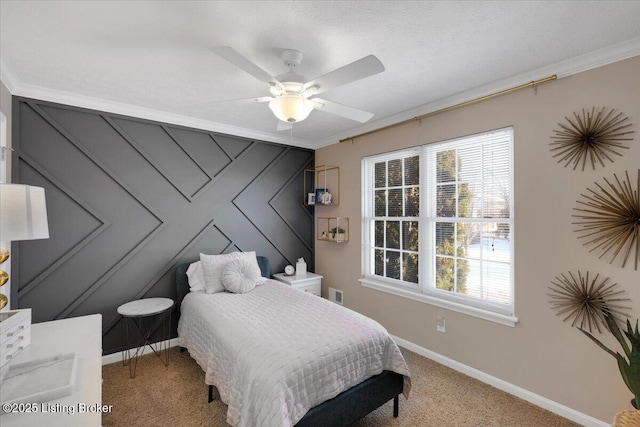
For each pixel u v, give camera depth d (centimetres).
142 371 269
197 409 217
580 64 201
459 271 279
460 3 149
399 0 147
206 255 323
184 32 172
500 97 244
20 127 246
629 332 158
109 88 250
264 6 150
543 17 160
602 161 194
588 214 200
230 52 149
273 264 404
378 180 356
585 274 201
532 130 226
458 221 277
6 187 138
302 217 434
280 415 144
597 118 196
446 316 282
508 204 245
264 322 215
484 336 254
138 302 281
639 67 181
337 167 401
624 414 147
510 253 243
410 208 320
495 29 171
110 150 288
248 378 165
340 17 160
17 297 244
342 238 383
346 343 188
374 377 199
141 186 304
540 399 221
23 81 236
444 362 281
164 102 282
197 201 339
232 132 362
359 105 291
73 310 268
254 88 250
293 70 202
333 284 408
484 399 230
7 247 229
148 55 198
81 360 146
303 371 163
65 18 159
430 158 300
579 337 204
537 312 224
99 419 103
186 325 279
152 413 212
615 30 171
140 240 304
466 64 211
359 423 204
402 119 316
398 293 322
